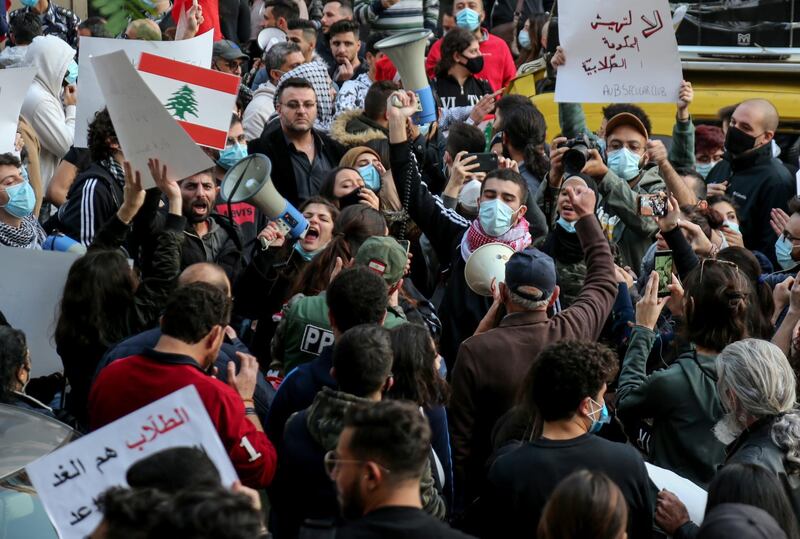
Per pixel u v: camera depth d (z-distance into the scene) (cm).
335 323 1198
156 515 674
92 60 1495
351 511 886
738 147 2266
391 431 869
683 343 1435
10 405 1206
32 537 1019
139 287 1443
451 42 2541
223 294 1180
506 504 1075
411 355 1168
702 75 2575
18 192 1788
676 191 1958
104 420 1134
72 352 1395
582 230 1429
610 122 1977
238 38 3609
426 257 1850
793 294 1380
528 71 2612
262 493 1343
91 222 1784
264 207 1598
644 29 1883
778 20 2541
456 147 2012
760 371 1137
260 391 1321
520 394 1183
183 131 1506
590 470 988
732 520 841
